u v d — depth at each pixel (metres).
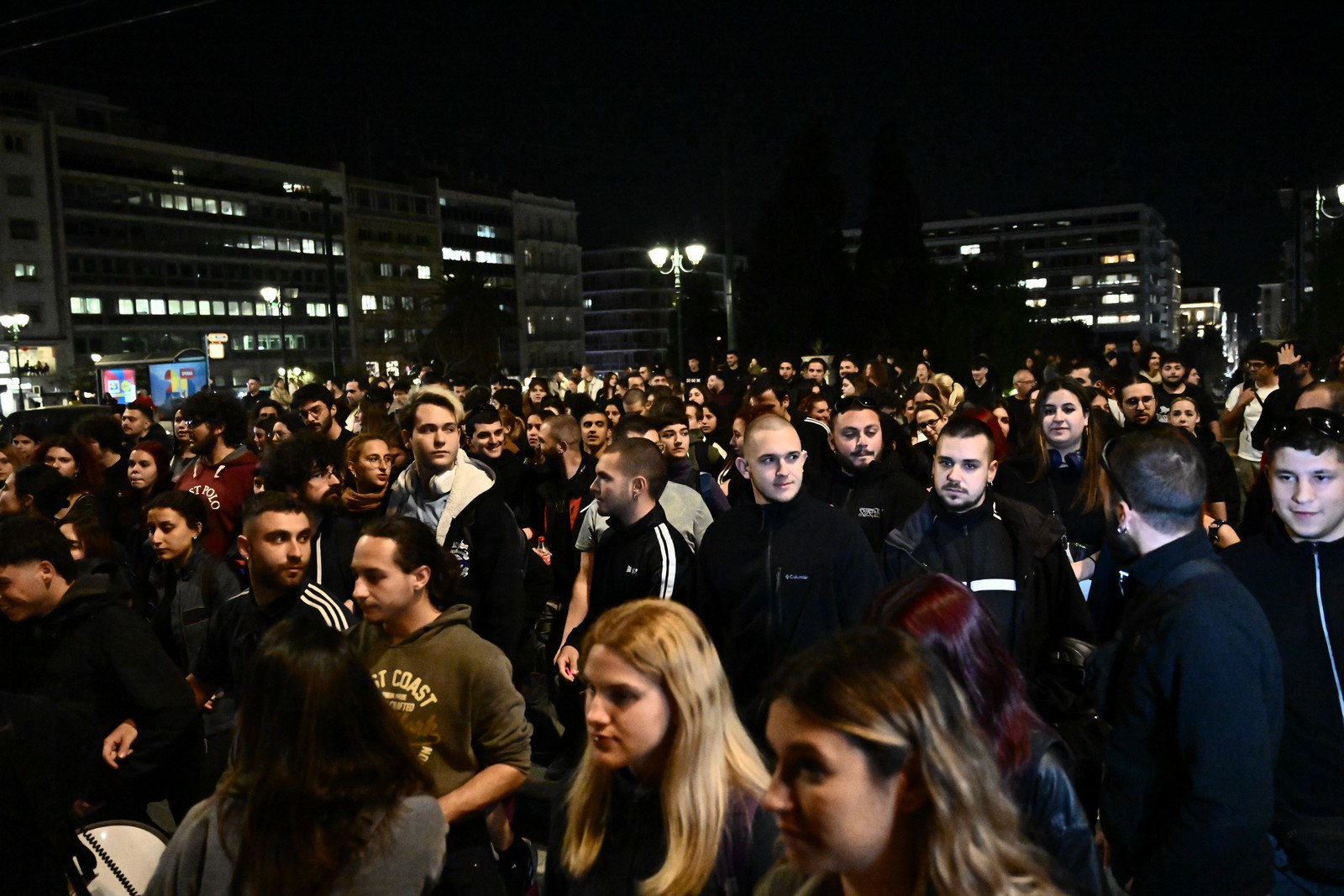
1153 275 169.88
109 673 3.96
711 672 2.40
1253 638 2.64
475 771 3.31
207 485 6.80
